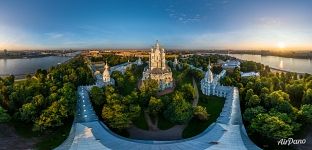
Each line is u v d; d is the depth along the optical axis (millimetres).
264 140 164125
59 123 176000
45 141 164125
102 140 149000
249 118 183125
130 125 190250
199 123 192750
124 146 143750
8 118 183750
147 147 143375
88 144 142750
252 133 170625
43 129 178000
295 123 172375
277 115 170250
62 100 190125
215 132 160500
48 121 170000
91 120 184125
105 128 169875
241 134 157250
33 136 171000
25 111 183500
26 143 161875
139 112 192750
